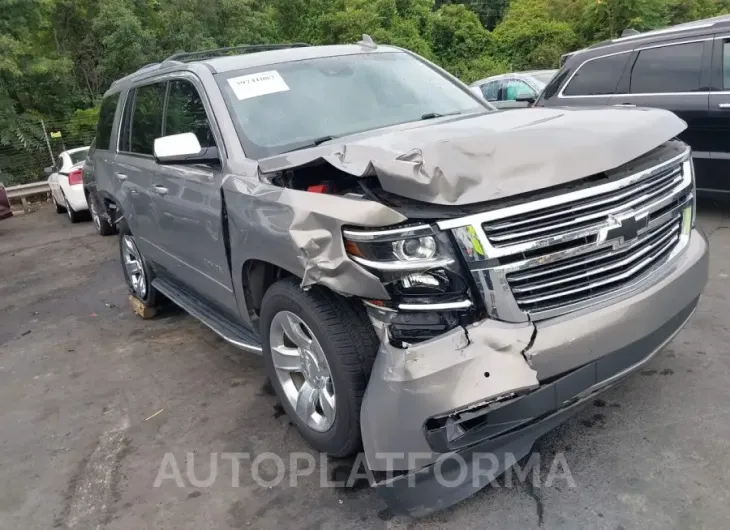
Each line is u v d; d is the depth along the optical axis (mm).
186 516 2863
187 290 4797
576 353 2387
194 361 4562
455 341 2311
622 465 2816
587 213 2453
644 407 3211
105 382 4395
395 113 3820
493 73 27828
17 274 8242
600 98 6594
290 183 2900
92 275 7660
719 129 5836
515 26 31312
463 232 2303
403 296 2367
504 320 2361
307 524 2719
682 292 2787
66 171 11750
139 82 5035
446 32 30281
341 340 2646
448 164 2367
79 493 3145
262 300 3344
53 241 10320
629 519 2504
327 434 2936
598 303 2527
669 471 2738
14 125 16688
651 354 2688
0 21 16625
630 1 26719
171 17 19672
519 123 2996
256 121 3553
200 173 3670
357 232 2359
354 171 2469
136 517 2902
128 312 5961
